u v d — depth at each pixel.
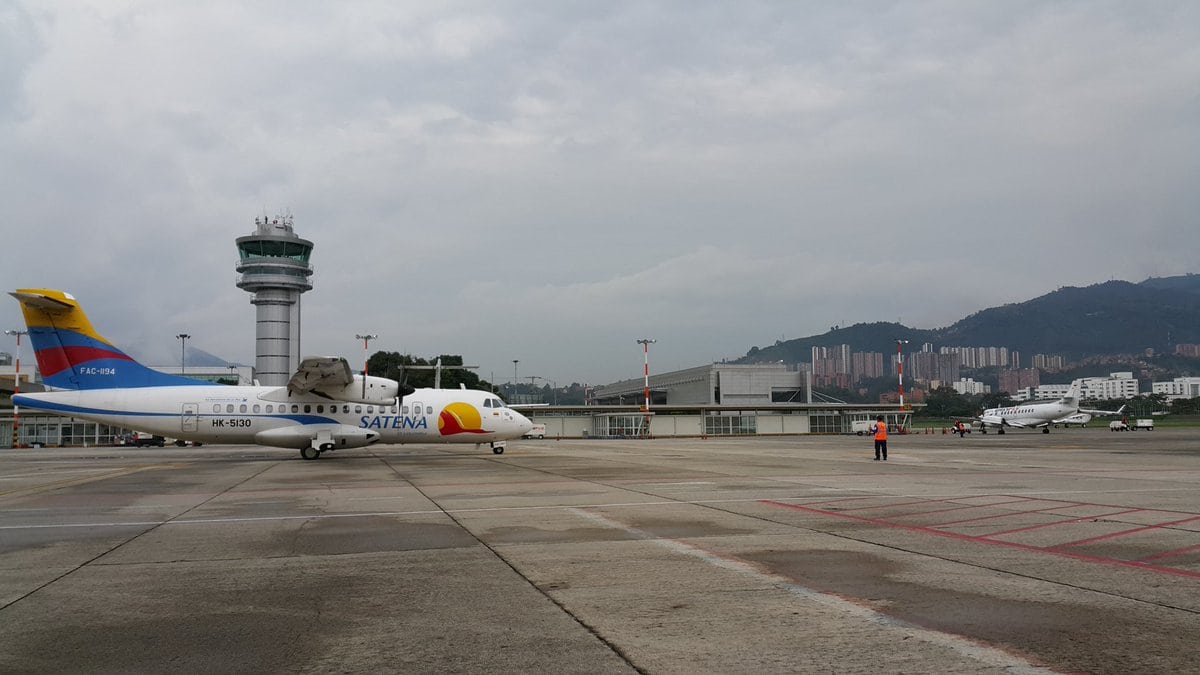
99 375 32.19
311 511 14.68
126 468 28.88
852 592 7.68
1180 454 35.09
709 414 91.19
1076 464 27.98
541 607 7.16
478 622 6.64
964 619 6.60
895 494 17.25
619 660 5.56
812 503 15.53
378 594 7.75
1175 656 5.54
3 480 23.38
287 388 32.91
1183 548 10.13
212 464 30.84
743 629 6.34
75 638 6.28
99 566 9.34
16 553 10.30
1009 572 8.62
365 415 34.38
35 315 31.55
